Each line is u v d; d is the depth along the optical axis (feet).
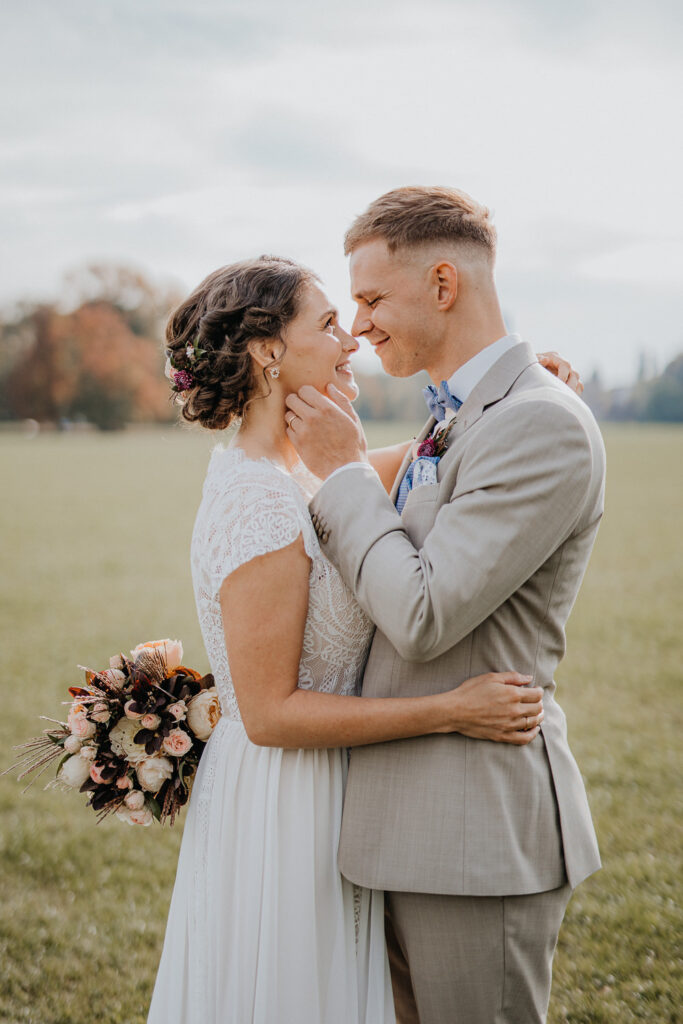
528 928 5.74
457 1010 5.75
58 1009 8.79
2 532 46.50
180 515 54.80
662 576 33.81
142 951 9.87
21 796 14.06
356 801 5.89
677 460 95.40
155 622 26.55
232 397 6.18
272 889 5.91
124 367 207.92
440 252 6.10
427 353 6.37
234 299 6.01
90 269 217.15
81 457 108.58
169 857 12.21
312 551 5.84
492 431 5.60
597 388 242.58
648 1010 8.64
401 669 5.95
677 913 10.28
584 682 20.04
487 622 5.80
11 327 208.64
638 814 13.02
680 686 19.60
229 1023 6.00
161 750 6.41
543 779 5.83
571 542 5.84
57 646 23.25
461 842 5.57
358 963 6.08
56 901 10.96
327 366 6.13
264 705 5.73
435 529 5.58
